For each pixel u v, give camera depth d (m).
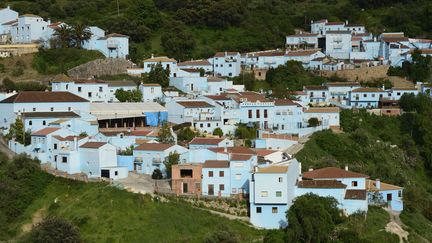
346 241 144.00
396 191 170.88
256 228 149.50
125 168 172.62
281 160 171.62
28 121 194.62
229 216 152.38
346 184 163.50
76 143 175.25
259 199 150.25
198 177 161.12
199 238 144.12
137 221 147.75
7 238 151.75
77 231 143.12
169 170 171.25
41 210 159.38
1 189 161.62
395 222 161.00
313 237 142.88
